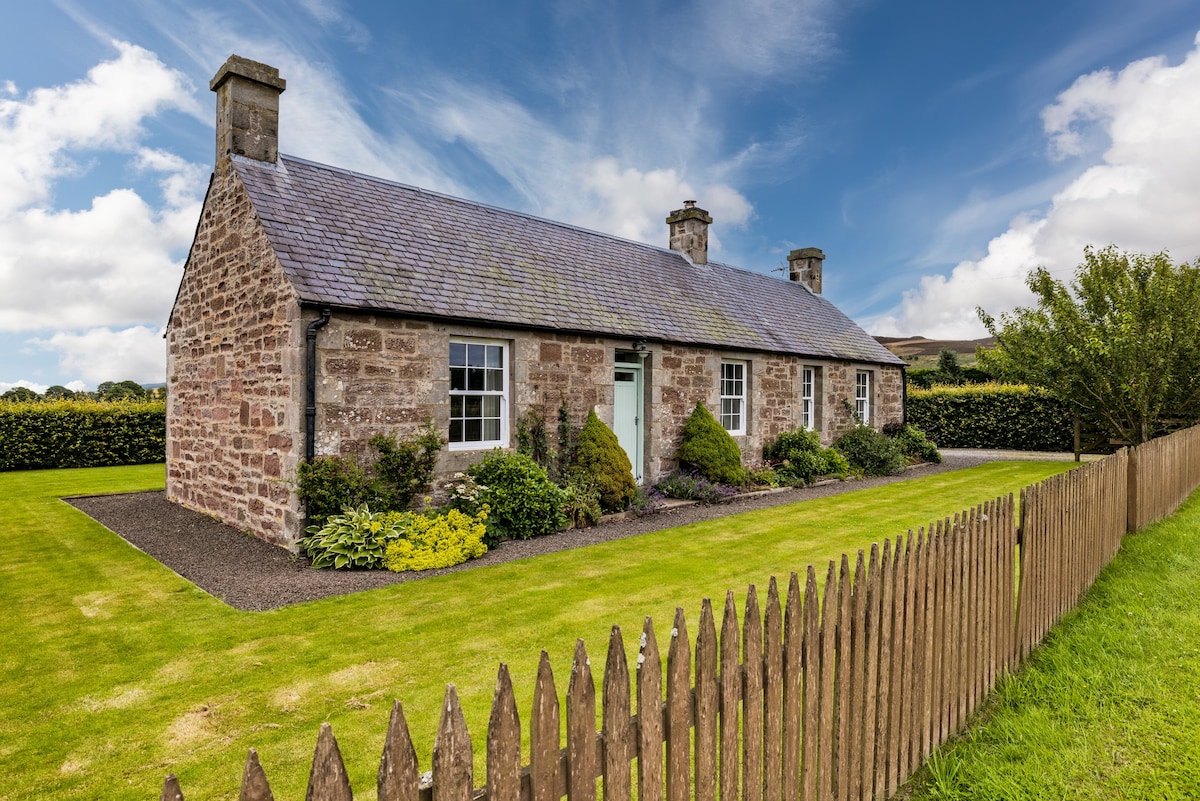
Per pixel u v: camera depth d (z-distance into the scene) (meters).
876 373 17.77
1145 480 7.30
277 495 7.57
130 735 3.32
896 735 2.84
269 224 7.96
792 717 2.28
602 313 10.79
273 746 3.20
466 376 8.95
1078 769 2.94
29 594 5.75
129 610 5.30
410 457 7.85
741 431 13.61
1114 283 13.76
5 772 3.00
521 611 5.17
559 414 9.80
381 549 6.79
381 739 3.24
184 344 10.40
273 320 7.65
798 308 17.45
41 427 15.68
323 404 7.34
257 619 5.05
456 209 11.34
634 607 5.26
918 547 2.99
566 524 8.52
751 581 5.99
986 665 3.66
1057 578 4.66
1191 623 4.55
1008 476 13.78
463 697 3.68
